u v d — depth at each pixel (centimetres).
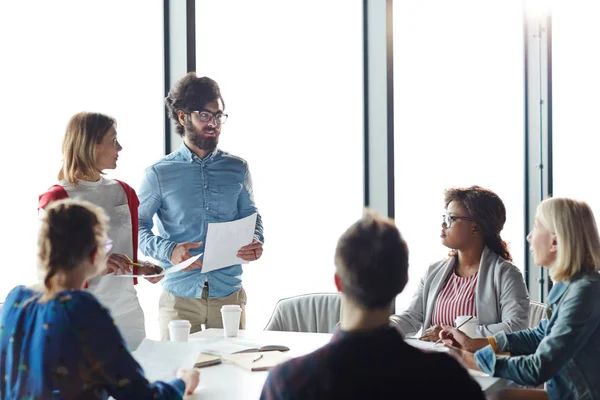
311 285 430
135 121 338
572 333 229
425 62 461
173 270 260
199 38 361
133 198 287
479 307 294
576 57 561
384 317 139
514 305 287
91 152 267
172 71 345
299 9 411
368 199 422
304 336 288
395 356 132
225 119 321
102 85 326
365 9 418
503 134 528
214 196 321
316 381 131
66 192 263
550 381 242
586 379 233
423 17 457
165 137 347
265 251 416
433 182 464
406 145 444
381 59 415
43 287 172
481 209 298
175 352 224
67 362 161
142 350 226
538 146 541
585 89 567
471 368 240
